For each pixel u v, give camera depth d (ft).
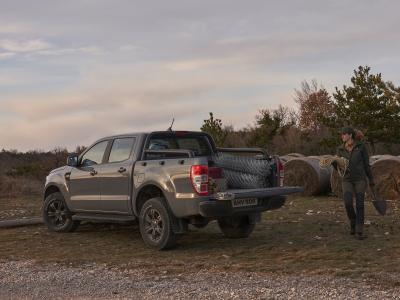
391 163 48.93
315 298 18.93
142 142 30.99
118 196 31.35
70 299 19.75
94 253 29.04
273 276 22.48
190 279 22.33
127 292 20.47
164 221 28.53
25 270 24.91
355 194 30.50
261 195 28.14
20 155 123.65
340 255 26.25
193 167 27.20
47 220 36.60
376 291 19.63
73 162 34.40
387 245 28.50
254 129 111.55
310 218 39.01
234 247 29.48
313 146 104.12
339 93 85.66
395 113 81.10
